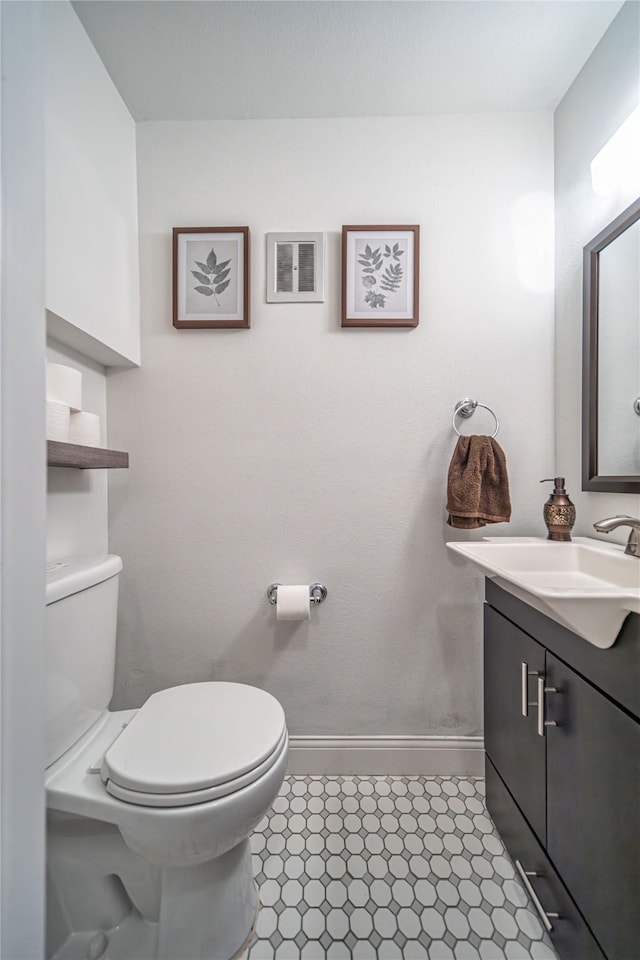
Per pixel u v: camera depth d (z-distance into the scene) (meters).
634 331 1.04
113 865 0.85
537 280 1.38
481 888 1.00
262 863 1.07
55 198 0.98
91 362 1.31
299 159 1.36
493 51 1.15
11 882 0.56
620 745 0.66
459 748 1.40
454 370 1.38
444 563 1.40
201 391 1.38
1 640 0.55
